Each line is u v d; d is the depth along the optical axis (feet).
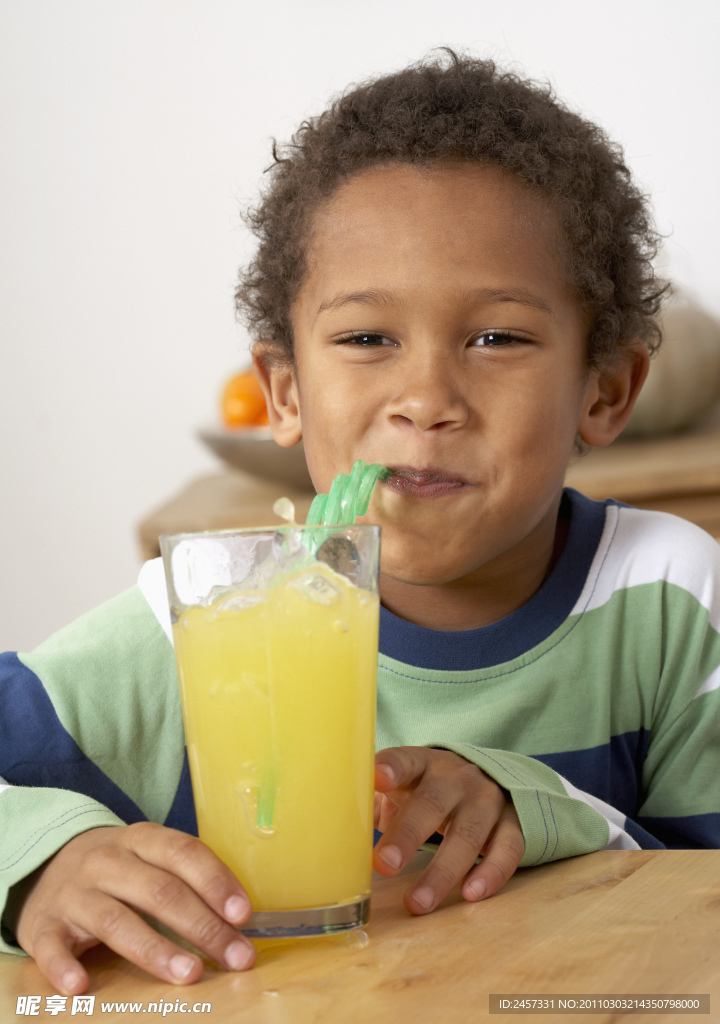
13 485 8.18
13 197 7.97
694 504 5.34
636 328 3.48
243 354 7.84
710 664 3.32
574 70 6.95
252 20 7.51
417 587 3.15
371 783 1.86
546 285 2.81
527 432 2.74
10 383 8.11
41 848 1.90
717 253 6.80
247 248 7.75
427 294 2.67
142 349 7.97
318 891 1.75
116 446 8.07
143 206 7.85
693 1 6.69
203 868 1.73
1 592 8.23
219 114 7.67
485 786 2.17
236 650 1.76
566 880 2.02
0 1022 1.55
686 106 6.77
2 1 7.84
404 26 7.23
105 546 8.14
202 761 1.80
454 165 2.78
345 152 2.90
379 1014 1.45
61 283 8.00
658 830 3.33
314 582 1.78
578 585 3.26
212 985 1.62
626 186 3.60
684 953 1.59
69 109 7.86
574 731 3.20
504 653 3.16
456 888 2.02
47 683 2.91
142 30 7.70
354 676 1.81
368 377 2.76
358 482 2.50
